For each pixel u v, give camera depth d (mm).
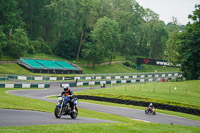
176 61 91125
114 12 131000
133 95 46781
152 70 125500
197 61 72750
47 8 105938
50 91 55531
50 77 69625
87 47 110188
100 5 124312
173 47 94062
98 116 26844
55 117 17672
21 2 108688
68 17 115750
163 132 13180
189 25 75250
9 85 54844
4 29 89125
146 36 148625
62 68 86438
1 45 78188
